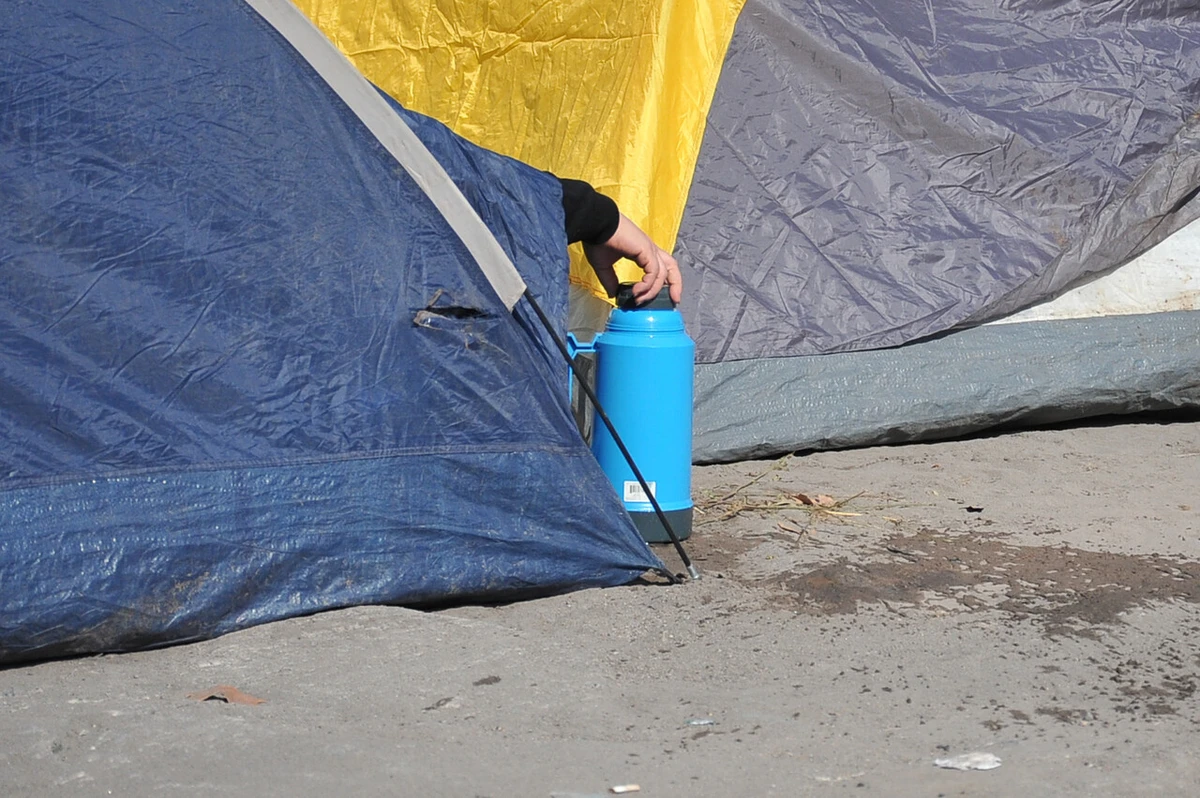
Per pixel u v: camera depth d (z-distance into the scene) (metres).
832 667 5.22
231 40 5.77
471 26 10.12
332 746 4.40
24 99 5.47
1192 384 9.62
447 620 5.66
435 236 5.99
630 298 6.76
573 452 6.18
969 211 9.62
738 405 8.89
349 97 5.88
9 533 5.18
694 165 9.16
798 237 9.34
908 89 9.77
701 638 5.54
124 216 5.54
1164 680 5.10
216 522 5.50
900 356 9.20
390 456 5.85
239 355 5.66
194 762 4.29
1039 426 9.82
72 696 4.88
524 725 4.64
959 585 6.21
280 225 5.77
